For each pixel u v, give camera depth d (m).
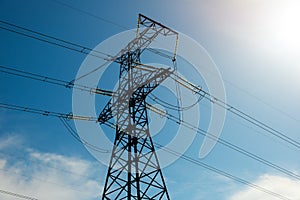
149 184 23.34
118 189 23.05
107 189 23.44
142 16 27.67
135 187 22.86
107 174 23.98
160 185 23.69
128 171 23.28
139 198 22.53
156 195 23.20
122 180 23.23
